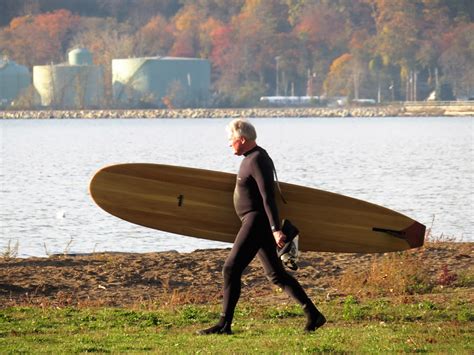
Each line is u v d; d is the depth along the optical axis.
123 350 33.81
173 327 38.59
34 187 141.38
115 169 40.94
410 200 117.75
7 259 56.75
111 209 41.25
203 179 40.34
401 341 35.09
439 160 198.25
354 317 39.91
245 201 34.78
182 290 48.09
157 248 79.88
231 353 32.66
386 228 40.41
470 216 100.75
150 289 48.44
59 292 47.09
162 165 40.59
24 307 42.75
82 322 39.56
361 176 157.88
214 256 56.81
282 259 34.44
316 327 36.28
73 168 184.62
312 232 40.31
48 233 90.12
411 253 56.75
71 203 116.06
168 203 40.75
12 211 107.88
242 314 40.72
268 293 46.75
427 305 41.75
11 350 33.84
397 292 46.06
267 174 34.38
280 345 34.12
